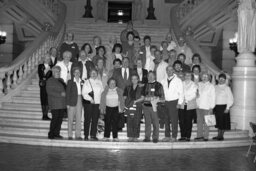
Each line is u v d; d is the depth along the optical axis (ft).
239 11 37.88
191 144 30.81
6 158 24.76
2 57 59.88
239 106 37.14
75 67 30.76
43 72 33.55
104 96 30.68
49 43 46.75
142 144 30.01
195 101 31.37
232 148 31.24
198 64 34.94
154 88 30.66
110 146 29.78
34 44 43.34
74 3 71.87
